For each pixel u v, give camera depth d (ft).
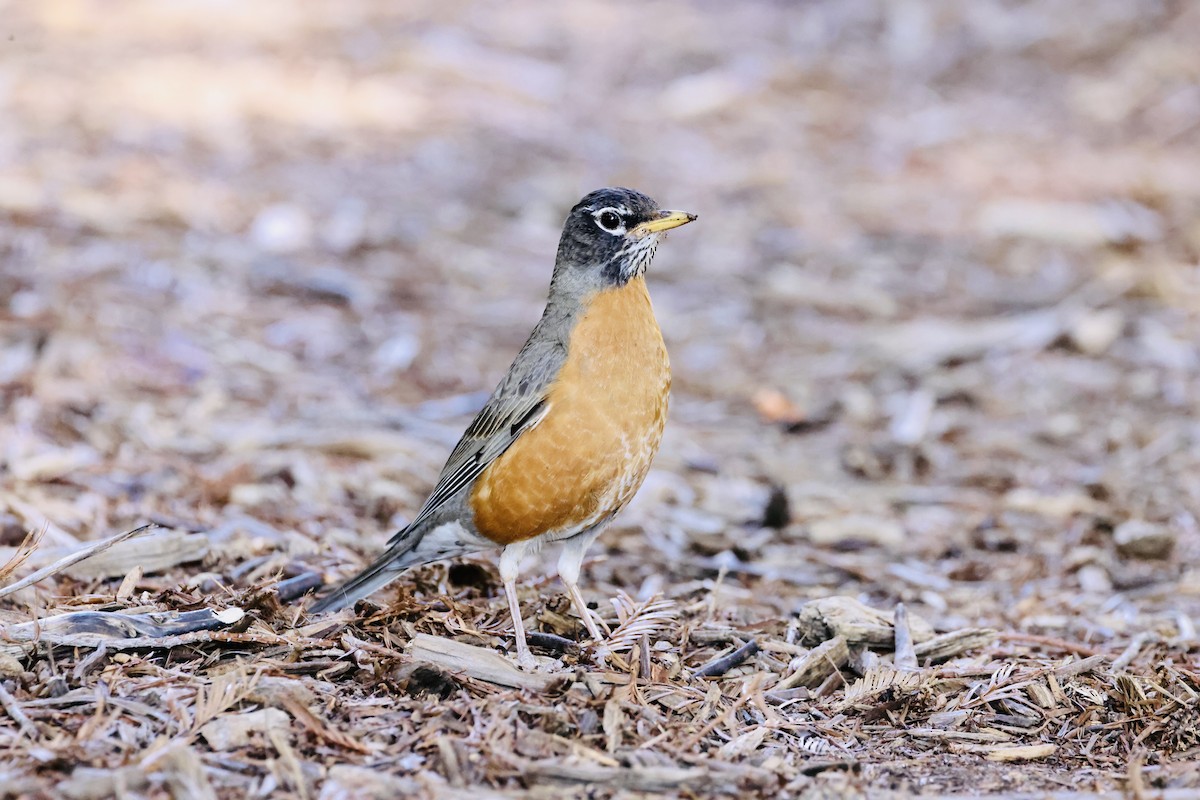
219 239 56.18
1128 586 34.06
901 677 24.79
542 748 20.85
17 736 20.29
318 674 23.02
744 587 33.30
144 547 28.66
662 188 68.33
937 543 37.32
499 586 30.09
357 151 69.10
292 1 93.56
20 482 33.99
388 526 34.78
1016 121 78.48
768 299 56.59
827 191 68.80
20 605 25.68
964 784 21.26
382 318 51.83
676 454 43.14
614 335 25.93
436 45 85.71
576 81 82.33
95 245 53.06
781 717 23.50
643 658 24.61
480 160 69.72
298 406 43.32
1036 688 25.05
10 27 85.25
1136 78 82.33
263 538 31.53
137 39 84.33
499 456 25.95
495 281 56.80
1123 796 20.48
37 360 42.45
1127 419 45.80
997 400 47.62
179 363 44.91
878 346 51.98
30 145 63.87
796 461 43.39
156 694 21.61
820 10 93.86
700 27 92.17
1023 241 62.03
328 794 19.19
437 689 22.58
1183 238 60.95
